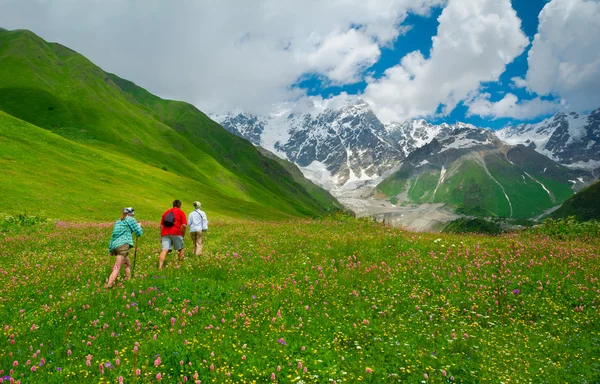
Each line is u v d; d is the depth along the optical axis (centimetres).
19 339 888
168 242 1595
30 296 1217
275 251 1769
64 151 9475
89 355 774
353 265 1462
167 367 773
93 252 2039
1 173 6450
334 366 790
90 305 1102
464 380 754
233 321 983
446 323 1009
